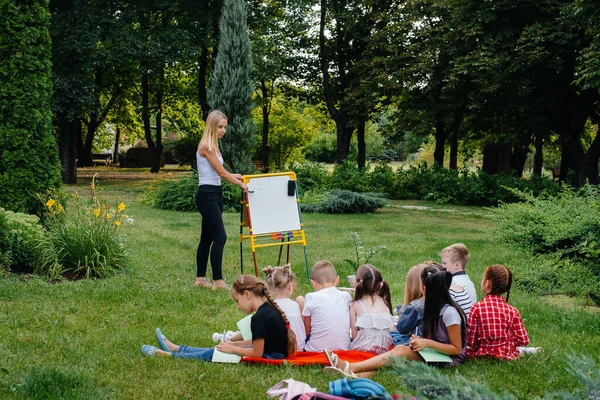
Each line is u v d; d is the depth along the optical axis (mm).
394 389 4074
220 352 4648
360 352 4684
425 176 23438
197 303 6574
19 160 8875
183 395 3986
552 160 48781
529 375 4473
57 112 23141
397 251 10430
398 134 27438
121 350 4871
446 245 11227
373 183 23297
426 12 24578
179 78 34438
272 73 24391
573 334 5852
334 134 56125
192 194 16859
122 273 7793
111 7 23844
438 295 4539
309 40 29500
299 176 21375
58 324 5551
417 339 4461
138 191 22812
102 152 58062
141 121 42531
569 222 8477
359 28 27438
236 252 9938
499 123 25047
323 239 11773
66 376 4133
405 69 24375
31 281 7102
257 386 4145
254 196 7734
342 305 4969
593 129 32656
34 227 7895
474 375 4391
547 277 7867
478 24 20938
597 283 7441
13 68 8812
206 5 24828
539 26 19375
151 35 23625
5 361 4453
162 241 10727
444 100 25219
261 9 25156
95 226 8156
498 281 4902
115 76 31234
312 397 2715
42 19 9055
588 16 16734
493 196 21609
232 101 17328
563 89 21578
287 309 4895
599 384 2256
